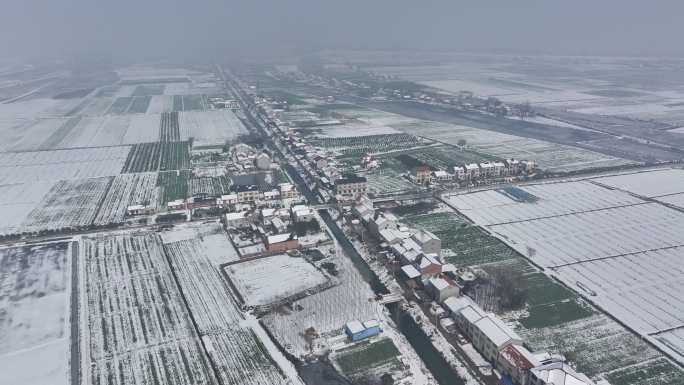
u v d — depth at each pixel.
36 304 115.25
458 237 150.62
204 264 134.75
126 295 119.19
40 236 152.50
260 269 131.88
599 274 127.88
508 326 104.75
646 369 92.69
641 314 110.12
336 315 110.75
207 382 90.56
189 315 111.06
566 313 110.69
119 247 145.25
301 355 98.00
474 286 121.00
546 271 129.12
